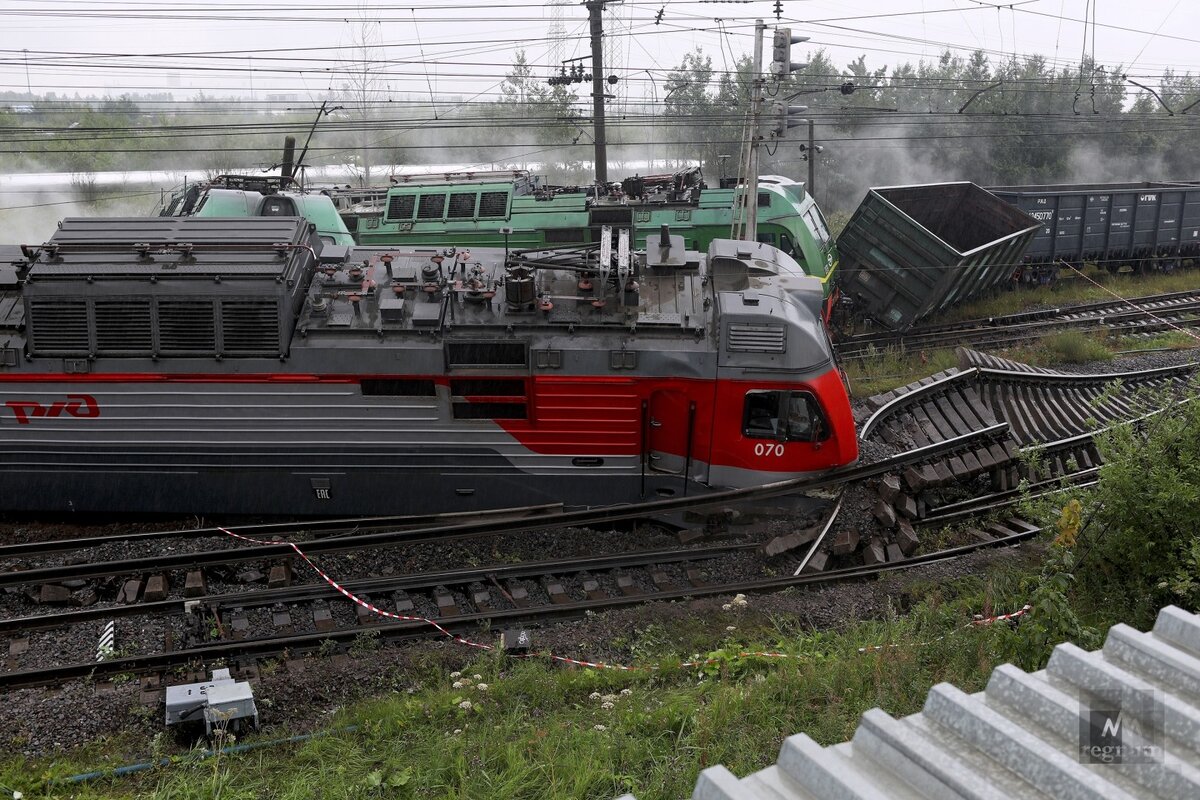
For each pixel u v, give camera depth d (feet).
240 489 39.24
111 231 38.65
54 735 25.26
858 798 9.07
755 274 40.40
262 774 23.80
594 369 37.40
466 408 37.88
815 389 38.22
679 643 31.19
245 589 34.91
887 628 31.45
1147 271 91.91
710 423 38.50
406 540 37.01
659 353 37.42
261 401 37.60
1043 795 9.57
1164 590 29.30
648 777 23.17
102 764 24.08
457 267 40.34
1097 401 35.55
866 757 10.53
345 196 70.03
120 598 33.50
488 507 39.73
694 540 39.14
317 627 32.12
